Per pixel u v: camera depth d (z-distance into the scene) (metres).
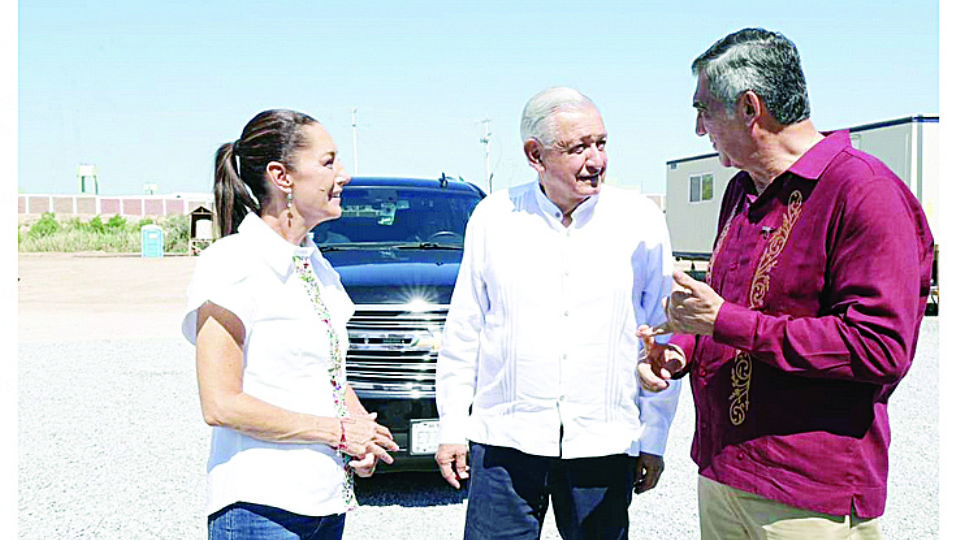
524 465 2.95
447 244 6.26
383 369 4.92
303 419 2.38
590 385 2.89
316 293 2.51
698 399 2.69
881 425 2.40
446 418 3.13
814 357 2.24
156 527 5.09
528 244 2.95
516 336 2.94
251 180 2.47
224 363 2.30
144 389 9.17
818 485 2.36
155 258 32.41
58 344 12.43
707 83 2.44
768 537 2.46
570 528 2.99
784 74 2.36
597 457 2.91
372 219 6.54
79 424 7.63
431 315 4.95
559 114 2.78
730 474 2.52
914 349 2.28
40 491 5.76
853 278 2.24
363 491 5.59
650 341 2.79
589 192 2.84
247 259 2.37
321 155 2.46
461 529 4.90
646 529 5.03
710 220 21.16
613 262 2.92
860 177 2.26
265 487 2.35
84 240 37.66
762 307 2.44
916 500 5.48
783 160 2.43
